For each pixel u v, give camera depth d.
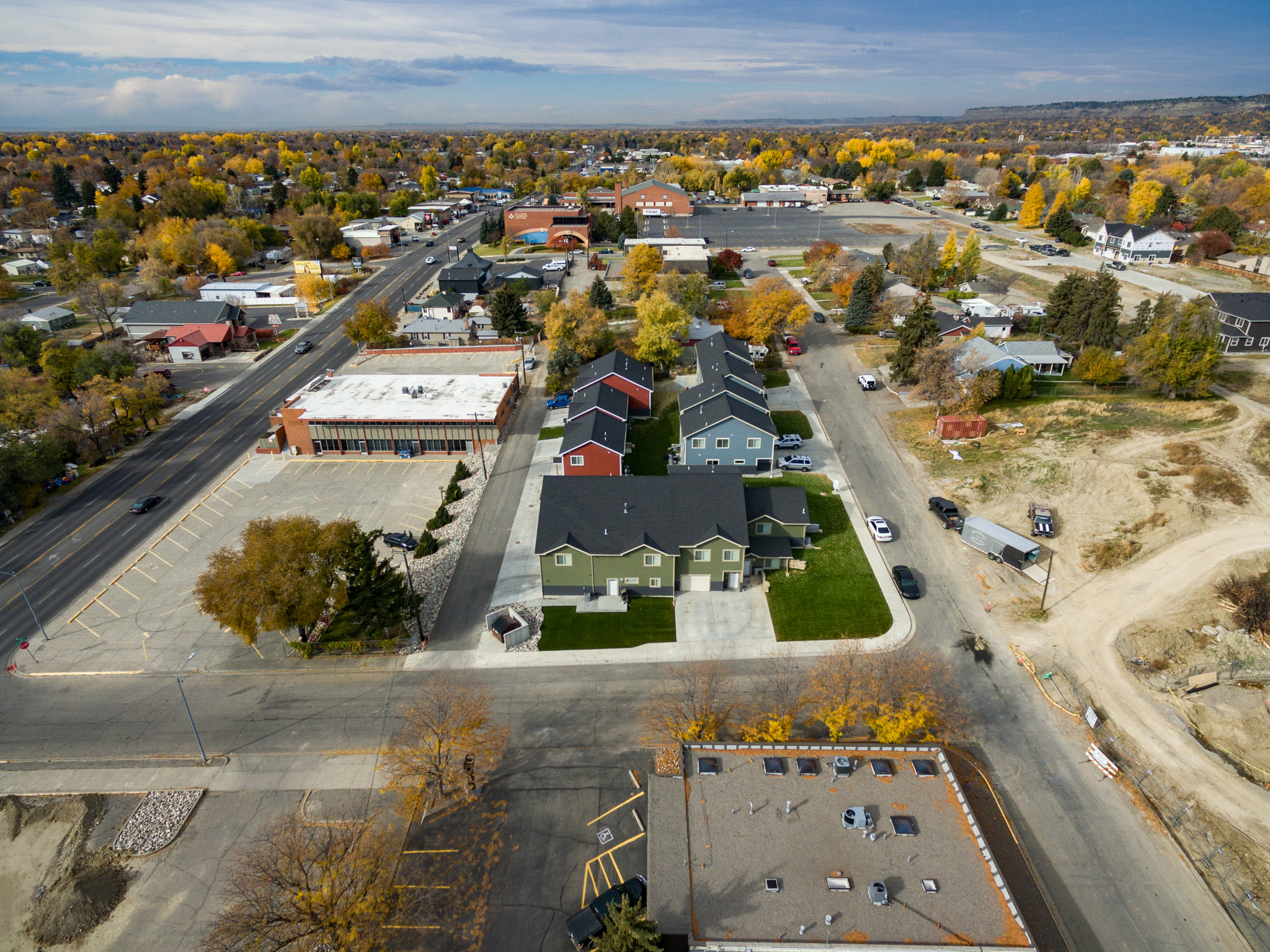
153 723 43.69
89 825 37.50
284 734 42.62
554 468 72.31
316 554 46.91
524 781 39.06
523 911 32.66
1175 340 75.81
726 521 52.25
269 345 114.06
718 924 29.89
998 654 47.25
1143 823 36.28
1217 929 31.67
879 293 112.00
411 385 84.75
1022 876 33.69
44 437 71.75
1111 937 31.38
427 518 64.94
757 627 50.12
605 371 81.56
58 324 119.31
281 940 28.98
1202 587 50.50
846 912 30.14
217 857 35.59
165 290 135.62
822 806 34.72
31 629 52.34
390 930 31.91
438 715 39.41
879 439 75.44
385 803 38.12
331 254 169.38
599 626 50.56
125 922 32.88
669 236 173.88
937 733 41.12
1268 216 163.50
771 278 136.00
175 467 76.19
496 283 133.88
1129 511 58.94
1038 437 72.00
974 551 57.53
